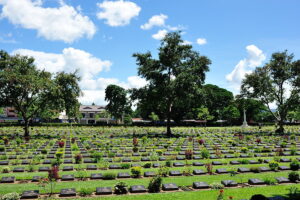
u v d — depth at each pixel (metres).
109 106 84.69
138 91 38.56
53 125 66.75
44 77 34.97
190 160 17.95
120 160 17.72
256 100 46.12
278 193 9.95
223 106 76.81
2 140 27.55
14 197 9.53
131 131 46.34
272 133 39.88
